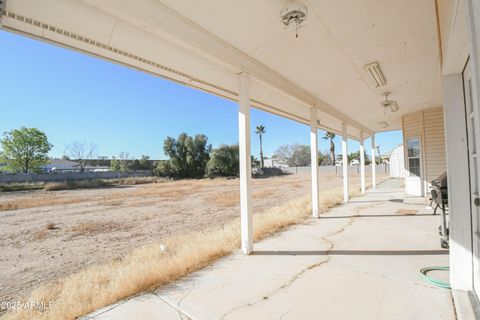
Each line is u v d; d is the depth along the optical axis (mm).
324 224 5043
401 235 4070
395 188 11680
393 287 2369
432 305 2049
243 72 3459
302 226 4945
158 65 3205
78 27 2297
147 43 2729
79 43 2531
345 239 3969
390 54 3516
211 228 5672
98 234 5777
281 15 2385
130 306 2203
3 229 6527
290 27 2578
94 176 28203
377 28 2854
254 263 3109
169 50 2928
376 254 3258
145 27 2328
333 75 4262
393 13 2584
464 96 2121
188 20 2596
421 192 7906
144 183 26609
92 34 2418
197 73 3564
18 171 27094
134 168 35812
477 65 948
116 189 19859
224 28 2781
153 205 10391
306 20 2643
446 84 2184
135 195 14750
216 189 17703
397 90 5285
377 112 7547
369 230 4445
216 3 2359
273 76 4059
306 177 28484
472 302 1956
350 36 3010
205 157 36156
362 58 3615
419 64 3887
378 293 2271
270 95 4844
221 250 3488
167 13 2414
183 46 2678
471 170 2094
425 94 5699
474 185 2078
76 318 2045
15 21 2104
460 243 2174
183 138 35312
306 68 3949
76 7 2084
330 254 3326
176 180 30625
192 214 7980
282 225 4969
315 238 4094
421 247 3463
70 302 2301
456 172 2178
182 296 2354
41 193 17047
